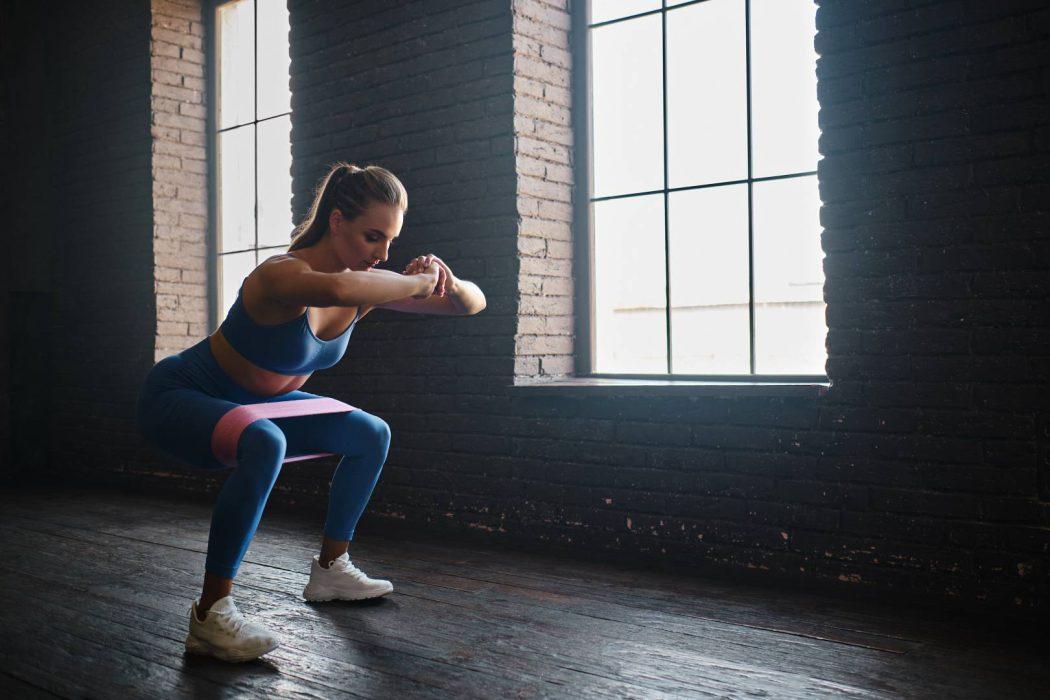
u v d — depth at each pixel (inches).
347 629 102.2
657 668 88.8
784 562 123.2
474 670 88.7
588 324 158.9
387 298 92.8
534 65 154.2
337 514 112.2
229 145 220.2
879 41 114.4
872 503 115.6
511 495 151.6
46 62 241.1
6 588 122.0
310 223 99.2
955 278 109.3
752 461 126.0
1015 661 89.8
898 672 87.0
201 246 224.5
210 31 225.1
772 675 86.5
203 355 101.8
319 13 179.6
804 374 133.4
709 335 143.6
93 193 231.6
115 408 224.8
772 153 136.6
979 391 107.7
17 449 237.1
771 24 136.3
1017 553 105.2
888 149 113.9
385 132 168.9
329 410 103.5
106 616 108.7
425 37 162.7
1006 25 105.9
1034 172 104.1
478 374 155.6
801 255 133.6
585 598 115.0
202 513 182.7
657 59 149.3
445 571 129.5
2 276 234.8
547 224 155.6
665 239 148.6
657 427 135.1
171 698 82.6
